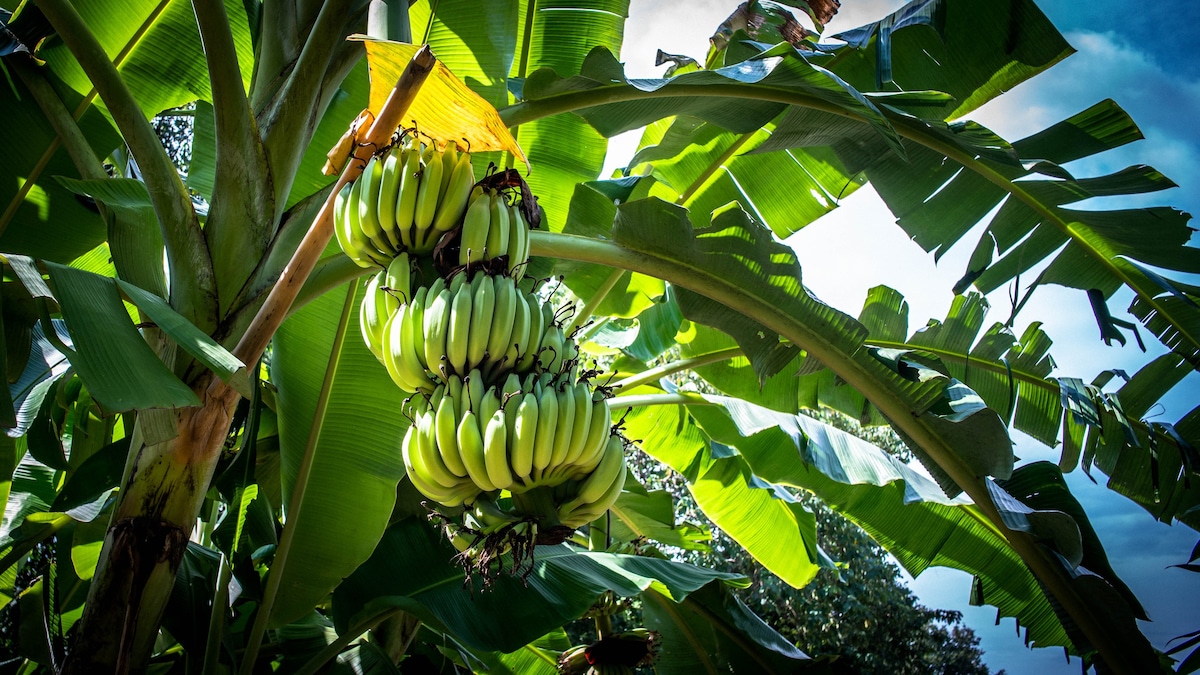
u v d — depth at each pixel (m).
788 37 2.94
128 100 1.91
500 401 1.48
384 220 1.61
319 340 2.59
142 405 1.27
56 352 2.95
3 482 2.30
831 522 9.14
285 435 2.63
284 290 1.76
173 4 2.71
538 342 1.57
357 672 2.88
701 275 2.67
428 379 1.59
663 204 2.51
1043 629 3.76
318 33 2.11
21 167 2.42
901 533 3.93
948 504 3.41
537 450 1.44
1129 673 2.80
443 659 3.58
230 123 1.97
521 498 1.52
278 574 2.56
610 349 4.03
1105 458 3.32
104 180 2.14
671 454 4.15
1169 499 3.30
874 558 9.38
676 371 3.54
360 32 2.16
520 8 3.05
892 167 2.91
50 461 2.46
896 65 2.87
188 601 2.63
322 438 2.57
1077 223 2.85
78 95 2.53
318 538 2.58
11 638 4.52
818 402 3.58
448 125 1.64
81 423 2.88
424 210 1.59
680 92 2.40
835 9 2.86
